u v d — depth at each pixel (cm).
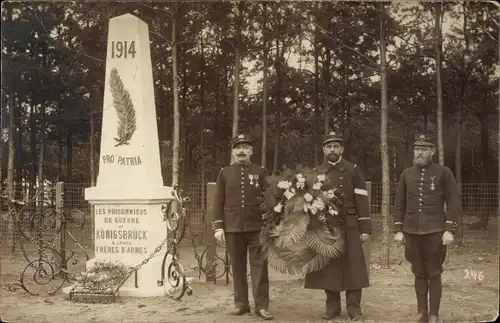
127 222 839
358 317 649
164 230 870
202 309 719
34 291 839
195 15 1550
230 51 1647
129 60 872
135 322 648
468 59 1586
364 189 662
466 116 1814
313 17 1559
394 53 1647
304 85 1894
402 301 766
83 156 2212
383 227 1144
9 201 906
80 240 1285
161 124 1872
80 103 1777
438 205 625
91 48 1648
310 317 672
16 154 1722
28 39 1616
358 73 1845
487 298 782
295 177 659
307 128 2016
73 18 1636
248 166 698
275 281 933
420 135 643
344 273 645
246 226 674
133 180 850
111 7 1488
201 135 1928
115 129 866
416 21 1467
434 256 621
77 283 789
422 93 1738
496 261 1121
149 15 1509
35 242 902
